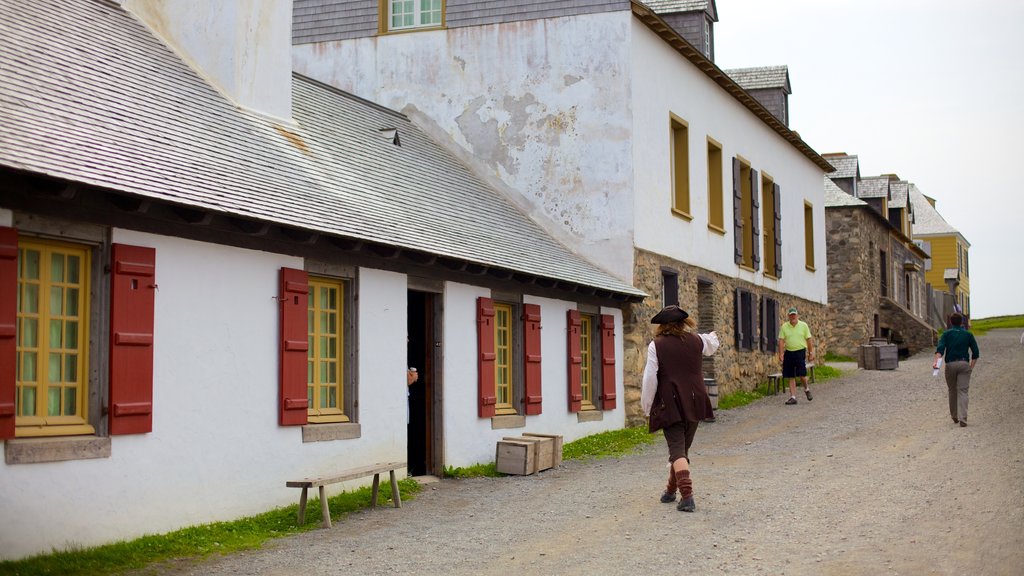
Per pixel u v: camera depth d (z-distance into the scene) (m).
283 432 9.99
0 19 9.64
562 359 15.57
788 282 26.78
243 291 9.58
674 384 9.48
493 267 12.93
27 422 7.59
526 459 12.61
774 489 10.38
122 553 7.76
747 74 27.64
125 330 8.24
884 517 8.61
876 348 26.30
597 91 17.69
